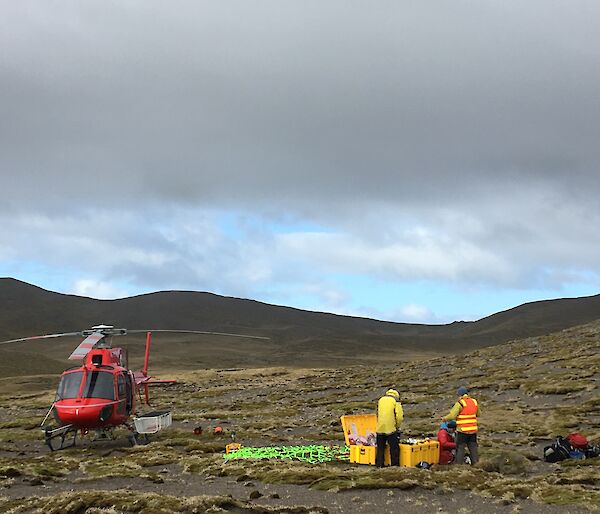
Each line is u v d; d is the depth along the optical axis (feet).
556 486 46.88
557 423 88.89
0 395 236.43
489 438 80.89
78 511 42.06
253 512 40.81
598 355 156.76
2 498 48.03
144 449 79.56
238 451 72.43
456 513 40.52
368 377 206.08
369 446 61.16
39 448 88.17
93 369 82.23
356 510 42.19
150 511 39.73
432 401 129.18
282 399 169.48
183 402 176.86
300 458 67.31
